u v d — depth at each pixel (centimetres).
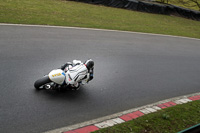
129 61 1006
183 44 1573
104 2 2428
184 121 561
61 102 573
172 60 1162
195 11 3017
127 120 538
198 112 633
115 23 1786
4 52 806
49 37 1073
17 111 501
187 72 1038
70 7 1969
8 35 980
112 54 1045
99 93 671
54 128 472
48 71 738
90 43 1127
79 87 674
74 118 521
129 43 1295
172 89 823
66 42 1058
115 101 648
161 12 2780
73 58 891
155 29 1922
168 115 563
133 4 2572
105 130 464
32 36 1035
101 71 835
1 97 541
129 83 789
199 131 268
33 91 596
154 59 1112
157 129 501
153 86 812
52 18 1474
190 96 786
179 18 2839
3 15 1275
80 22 1541
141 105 656
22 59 783
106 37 1308
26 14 1426
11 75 659
